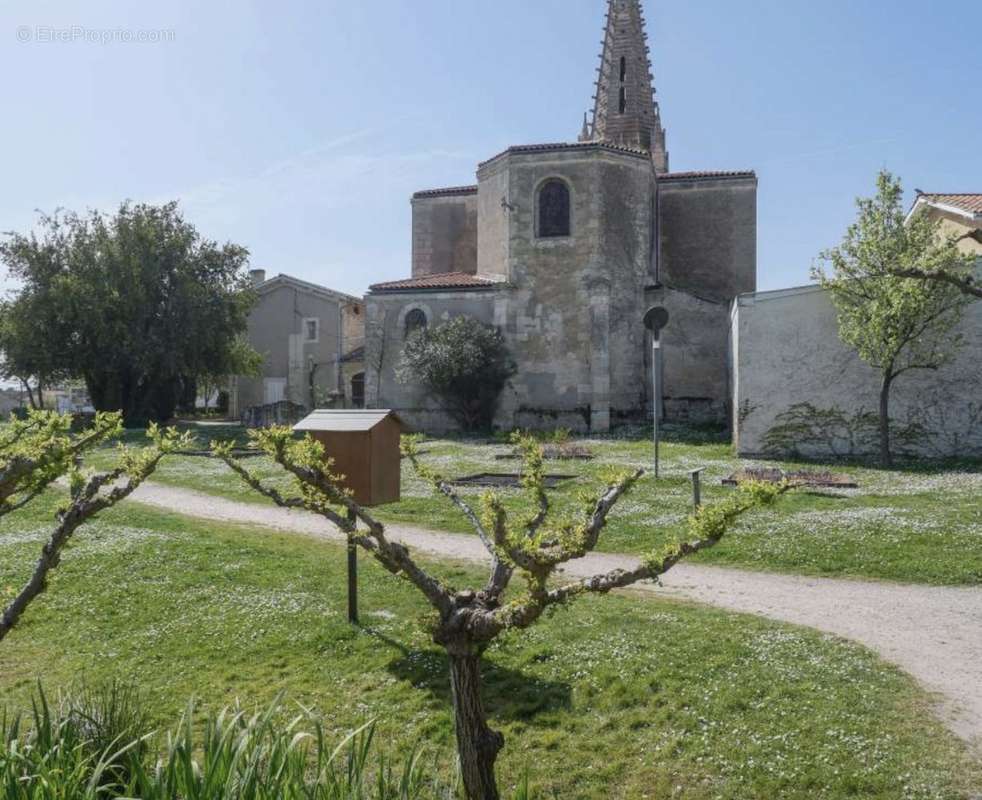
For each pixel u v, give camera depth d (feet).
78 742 17.72
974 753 20.95
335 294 163.43
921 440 74.84
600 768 21.47
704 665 26.86
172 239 130.72
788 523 47.98
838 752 21.13
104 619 33.96
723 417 111.34
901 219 69.15
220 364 136.56
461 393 111.04
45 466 20.13
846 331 71.56
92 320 122.31
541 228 113.60
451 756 22.09
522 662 27.94
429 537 49.03
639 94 141.38
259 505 62.59
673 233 128.47
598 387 109.50
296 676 27.96
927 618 32.22
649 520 50.75
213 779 14.44
